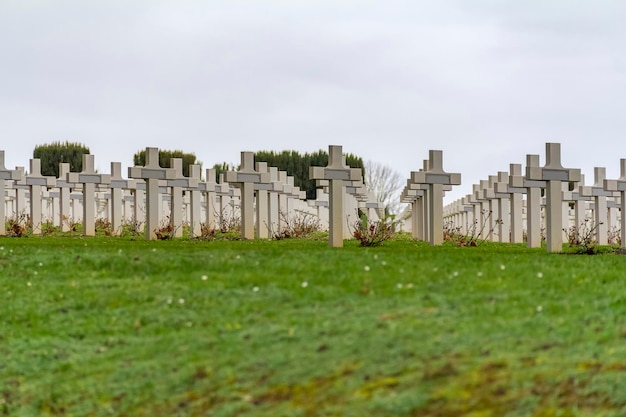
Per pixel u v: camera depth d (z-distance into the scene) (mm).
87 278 20078
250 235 38625
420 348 13047
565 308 14867
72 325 17219
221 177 47688
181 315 16812
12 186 47656
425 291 16594
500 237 41688
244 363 13664
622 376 11430
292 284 17734
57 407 13984
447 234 45094
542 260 20578
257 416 12000
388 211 88750
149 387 13758
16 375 15273
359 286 17219
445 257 20750
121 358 15188
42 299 18750
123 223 50875
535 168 28016
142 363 14664
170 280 19297
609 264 19875
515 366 12008
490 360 12281
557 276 17766
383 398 11664
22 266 21328
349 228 44344
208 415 12406
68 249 23891
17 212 46000
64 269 20922
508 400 11219
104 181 40844
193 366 14016
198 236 40844
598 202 39781
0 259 21953
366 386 12117
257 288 17609
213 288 18172
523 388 11422
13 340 16688
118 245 28594
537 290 16406
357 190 45562
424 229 41562
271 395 12477
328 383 12430
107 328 16750
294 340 14281
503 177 41438
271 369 13242
